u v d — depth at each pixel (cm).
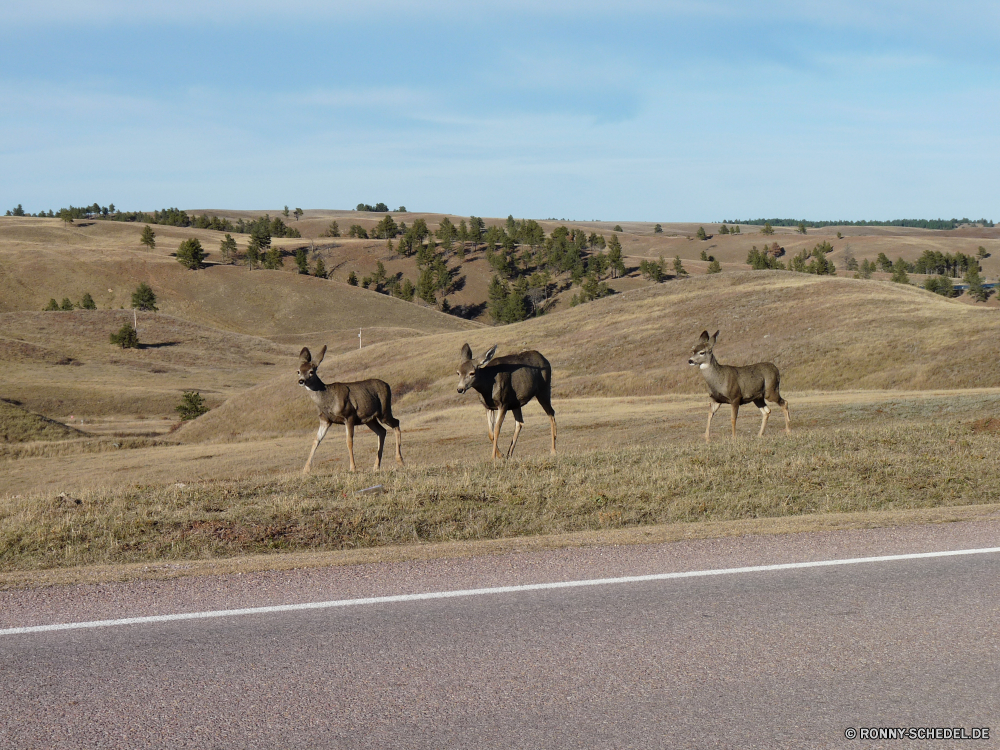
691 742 446
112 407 9481
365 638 590
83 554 1049
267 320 19025
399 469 1560
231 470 3042
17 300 18900
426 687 512
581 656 556
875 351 5631
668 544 840
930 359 5256
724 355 6322
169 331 14575
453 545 866
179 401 9875
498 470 1496
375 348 9244
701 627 607
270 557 838
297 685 515
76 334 13812
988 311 6209
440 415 4294
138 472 3250
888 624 611
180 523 1141
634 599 668
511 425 3350
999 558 775
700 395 4338
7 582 730
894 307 6800
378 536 1118
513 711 481
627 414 3388
